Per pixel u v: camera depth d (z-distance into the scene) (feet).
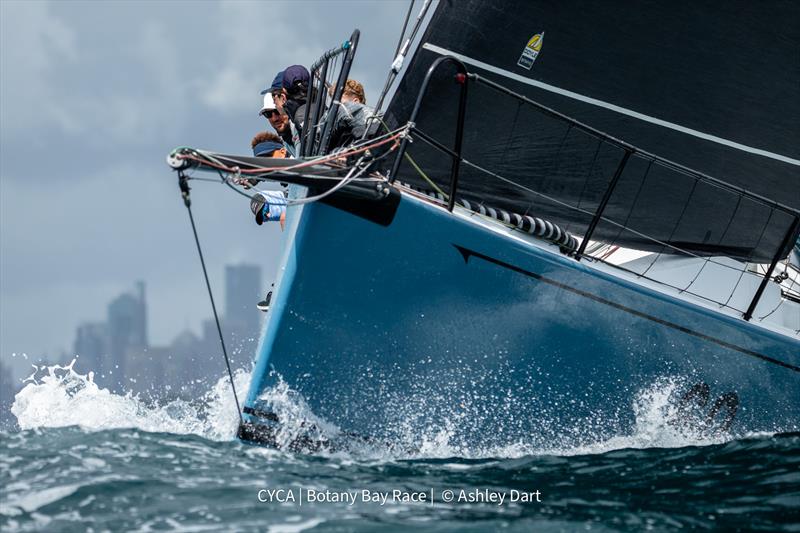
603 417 70.79
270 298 77.41
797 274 94.94
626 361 70.90
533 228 70.33
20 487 54.08
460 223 66.08
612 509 53.57
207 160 59.62
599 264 72.38
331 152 72.38
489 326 67.67
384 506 53.36
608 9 68.54
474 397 68.23
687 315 72.13
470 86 68.54
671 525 50.78
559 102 70.95
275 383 66.44
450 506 53.72
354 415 67.05
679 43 70.85
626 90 71.72
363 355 66.44
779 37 71.77
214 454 61.77
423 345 66.95
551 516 52.13
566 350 69.36
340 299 65.51
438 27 67.10
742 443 68.85
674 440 72.84
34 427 67.00
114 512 50.90
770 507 53.67
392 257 65.36
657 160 69.46
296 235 65.51
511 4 66.69
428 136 67.10
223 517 50.55
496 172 71.10
